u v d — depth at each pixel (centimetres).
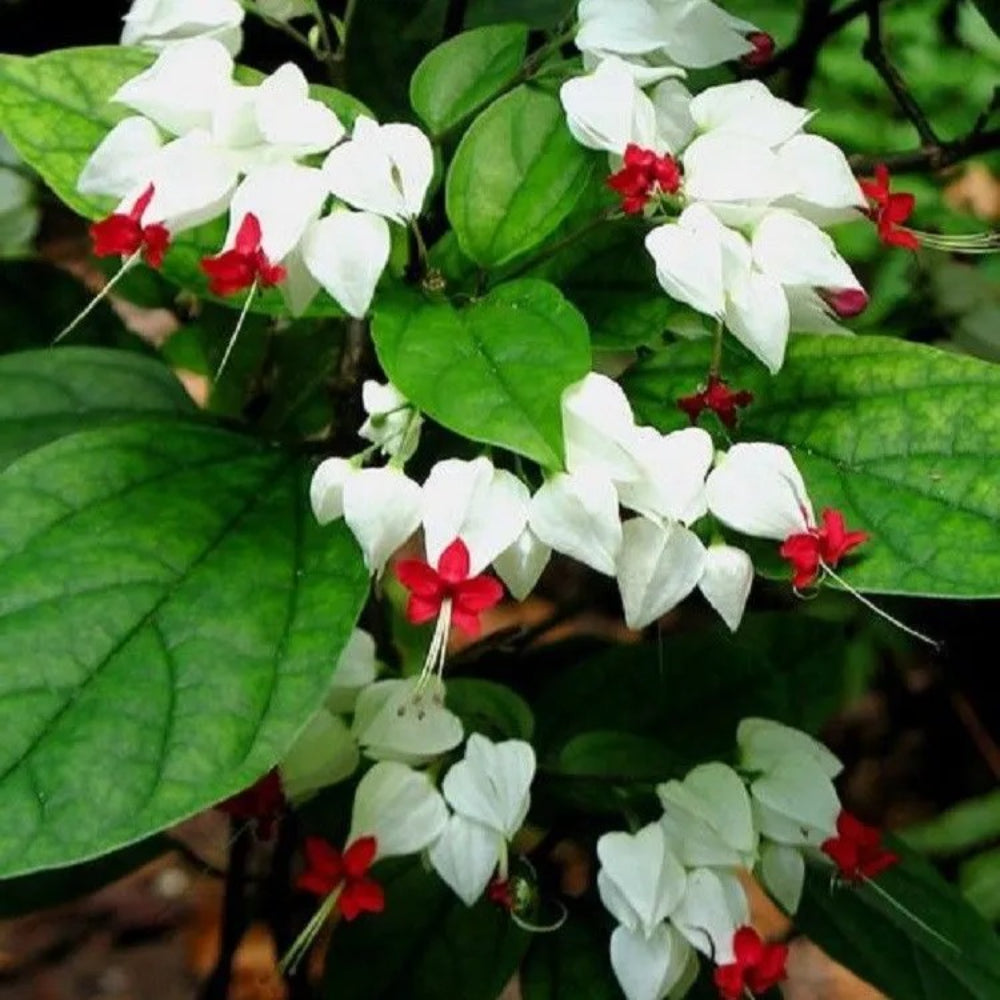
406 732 47
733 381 48
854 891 54
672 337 54
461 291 47
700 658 57
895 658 98
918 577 44
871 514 45
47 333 64
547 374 41
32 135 46
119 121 47
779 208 45
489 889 49
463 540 42
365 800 46
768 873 49
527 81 46
